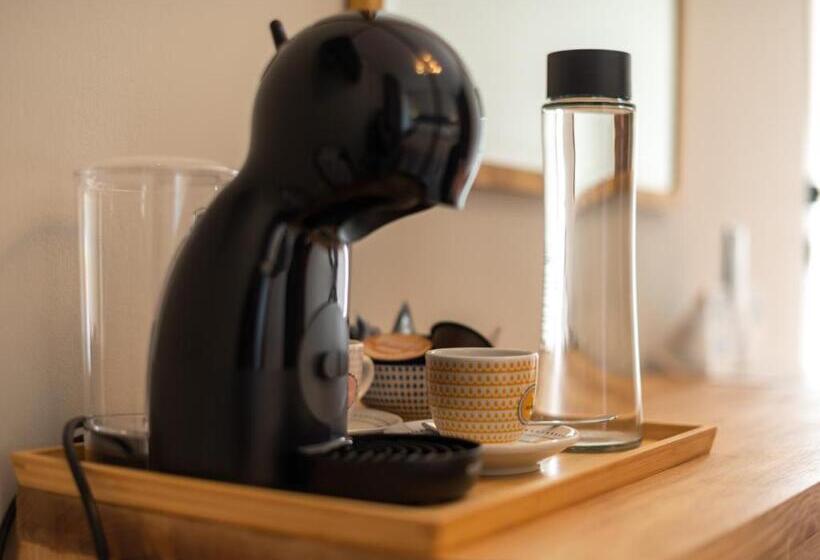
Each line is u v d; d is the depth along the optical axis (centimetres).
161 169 67
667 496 64
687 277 179
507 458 64
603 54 79
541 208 137
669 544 52
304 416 56
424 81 52
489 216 126
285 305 55
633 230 81
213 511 52
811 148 255
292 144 54
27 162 70
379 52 52
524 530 54
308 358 56
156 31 80
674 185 169
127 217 67
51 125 72
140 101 79
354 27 54
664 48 163
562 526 55
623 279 80
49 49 71
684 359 171
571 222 82
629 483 69
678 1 167
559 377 81
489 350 73
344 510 48
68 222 73
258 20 91
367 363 83
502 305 129
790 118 228
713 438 82
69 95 73
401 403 87
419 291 114
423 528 47
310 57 54
